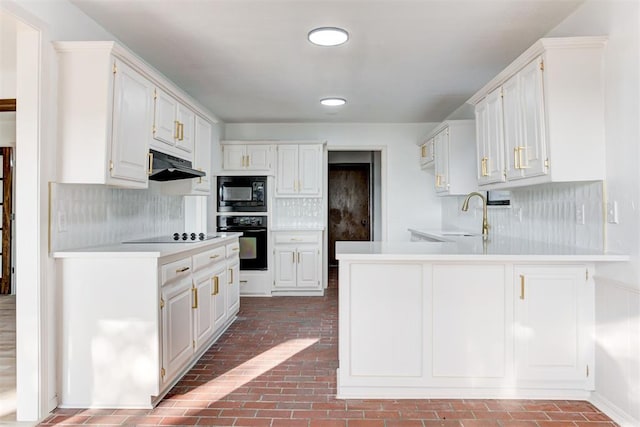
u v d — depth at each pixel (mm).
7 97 2936
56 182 2244
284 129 5777
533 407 2297
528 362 2387
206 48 3117
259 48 3117
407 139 5750
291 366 2881
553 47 2240
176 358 2535
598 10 2299
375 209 7621
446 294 2398
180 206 4230
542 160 2322
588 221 2426
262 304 4793
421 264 2393
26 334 2129
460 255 2295
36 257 2125
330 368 2846
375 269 2402
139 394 2268
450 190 4297
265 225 5266
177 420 2148
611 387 2215
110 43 2205
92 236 2621
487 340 2395
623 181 2111
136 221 3246
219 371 2791
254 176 5281
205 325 3082
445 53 3229
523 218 3305
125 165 2422
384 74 3721
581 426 2100
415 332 2406
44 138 2154
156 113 2803
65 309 2270
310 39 2939
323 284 5453
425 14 2576
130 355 2268
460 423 2125
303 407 2293
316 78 3830
